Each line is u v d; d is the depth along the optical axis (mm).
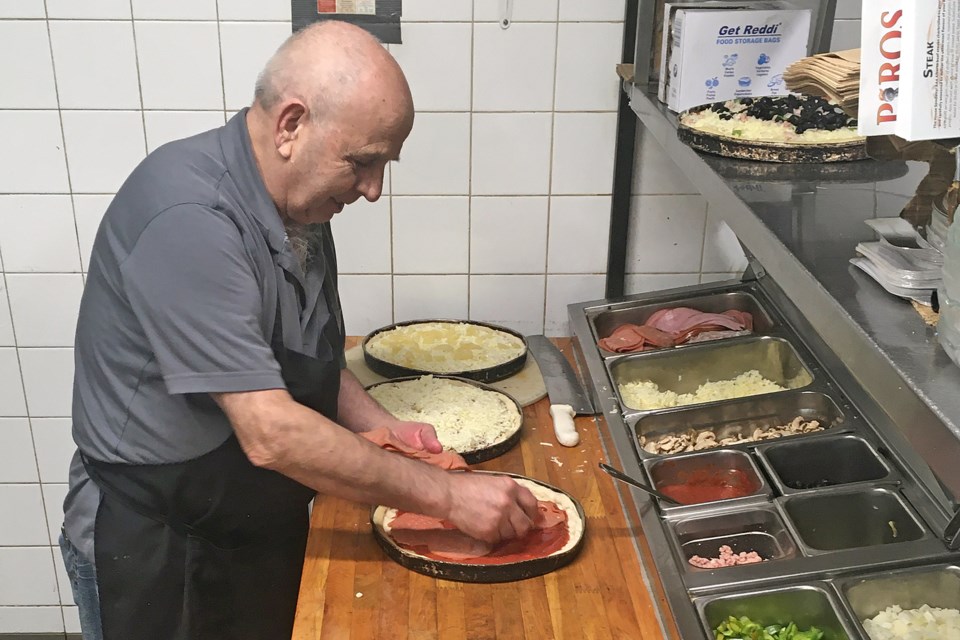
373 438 1603
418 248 2338
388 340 2264
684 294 2295
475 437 1837
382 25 2129
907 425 841
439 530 1576
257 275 1415
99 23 2102
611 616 1409
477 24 2135
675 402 1982
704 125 1634
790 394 1846
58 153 2209
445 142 2240
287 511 1635
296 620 1399
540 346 2299
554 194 2299
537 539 1558
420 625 1393
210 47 2135
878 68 1018
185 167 1382
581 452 1853
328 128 1334
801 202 1312
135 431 1483
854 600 1362
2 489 2529
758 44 1755
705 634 1278
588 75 2189
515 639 1363
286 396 1351
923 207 1210
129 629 1601
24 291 2322
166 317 1314
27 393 2430
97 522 1555
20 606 2625
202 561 1574
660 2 1974
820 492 1546
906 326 946
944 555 1380
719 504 1549
